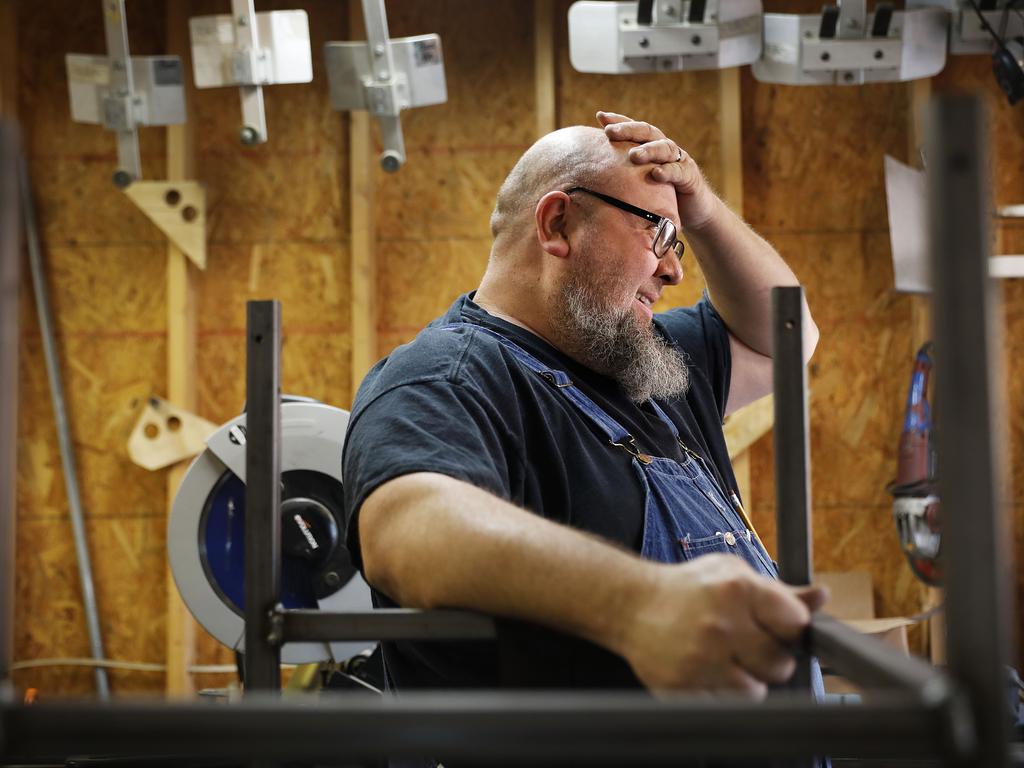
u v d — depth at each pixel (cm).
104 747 54
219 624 215
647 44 329
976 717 53
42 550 364
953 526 54
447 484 99
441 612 94
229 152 377
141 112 344
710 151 371
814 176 371
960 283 54
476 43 379
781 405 100
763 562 136
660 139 157
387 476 103
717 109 371
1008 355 360
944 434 54
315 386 371
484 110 377
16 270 54
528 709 54
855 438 364
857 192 370
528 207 153
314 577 211
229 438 215
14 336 54
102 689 356
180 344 362
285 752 55
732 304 177
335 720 55
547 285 149
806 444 100
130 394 369
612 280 149
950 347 54
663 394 150
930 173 55
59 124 376
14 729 54
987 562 53
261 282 374
